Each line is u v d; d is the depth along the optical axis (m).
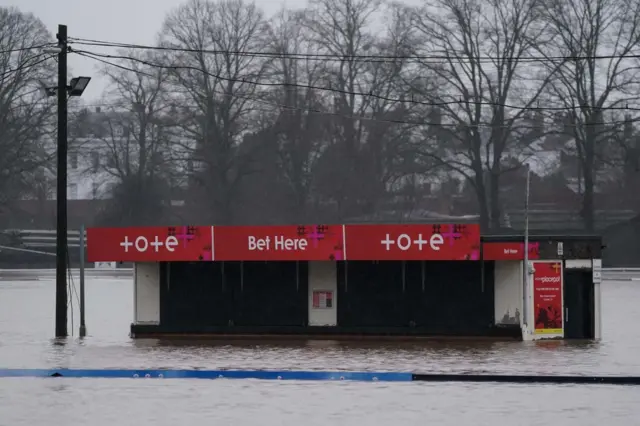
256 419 48.94
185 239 85.44
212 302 87.31
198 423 47.91
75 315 110.31
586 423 47.69
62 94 89.06
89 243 86.88
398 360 70.25
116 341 84.44
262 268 86.88
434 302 84.62
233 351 76.69
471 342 81.75
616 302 125.44
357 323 85.56
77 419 49.12
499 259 82.44
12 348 79.06
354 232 83.12
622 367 65.94
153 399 54.81
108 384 60.38
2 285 170.75
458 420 48.47
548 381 60.94
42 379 62.47
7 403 53.78
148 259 86.12
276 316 86.62
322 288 86.19
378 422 48.03
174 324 87.56
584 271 83.44
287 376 62.53
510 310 83.62
